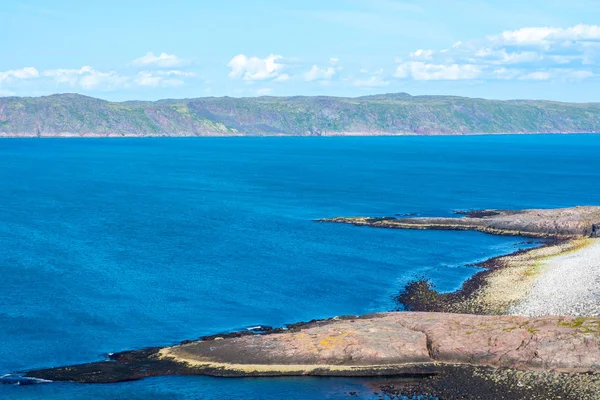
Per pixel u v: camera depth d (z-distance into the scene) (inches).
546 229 4111.7
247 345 1948.8
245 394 1715.1
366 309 2495.1
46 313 2373.3
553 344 1841.8
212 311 2432.3
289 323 2304.4
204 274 2974.9
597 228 3964.1
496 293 2605.8
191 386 1761.8
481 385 1707.7
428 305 2517.2
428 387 1722.4
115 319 2321.6
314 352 1889.8
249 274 2992.1
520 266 3105.3
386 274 3038.9
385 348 1894.7
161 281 2842.0
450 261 3356.3
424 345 1918.1
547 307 2313.0
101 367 1879.9
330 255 3430.1
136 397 1697.8
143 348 2046.0
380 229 4281.5
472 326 2009.1
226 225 4370.1
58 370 1860.2
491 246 3774.6
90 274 2942.9
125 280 2849.4
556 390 1646.2
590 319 2011.6
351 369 1833.2
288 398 1688.0
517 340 1887.3
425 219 4448.8
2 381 1791.3
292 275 2984.7
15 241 3683.6
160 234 3996.1
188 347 1994.3
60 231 4050.2
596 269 2783.0
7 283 2753.4
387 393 1701.5
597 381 1672.0
